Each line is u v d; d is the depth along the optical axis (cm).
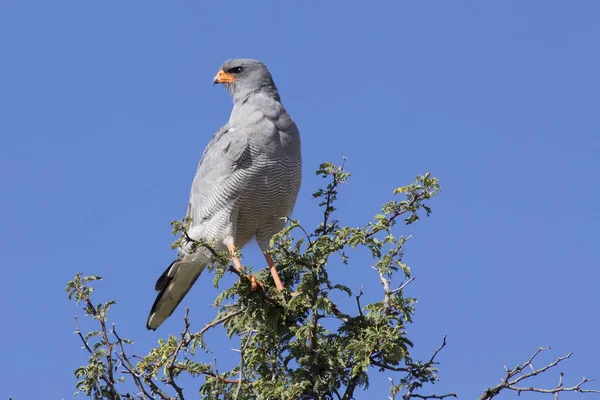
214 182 1359
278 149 1354
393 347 965
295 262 1018
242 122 1370
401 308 975
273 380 991
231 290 1085
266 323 1080
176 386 957
